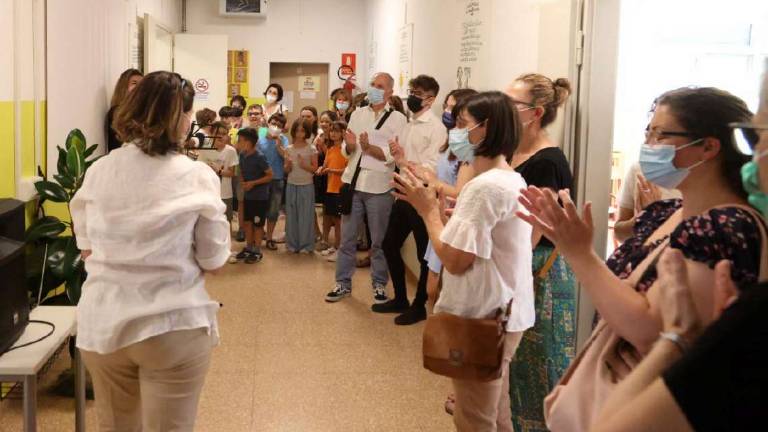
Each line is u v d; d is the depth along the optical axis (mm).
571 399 1398
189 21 10789
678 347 1037
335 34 11062
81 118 4320
